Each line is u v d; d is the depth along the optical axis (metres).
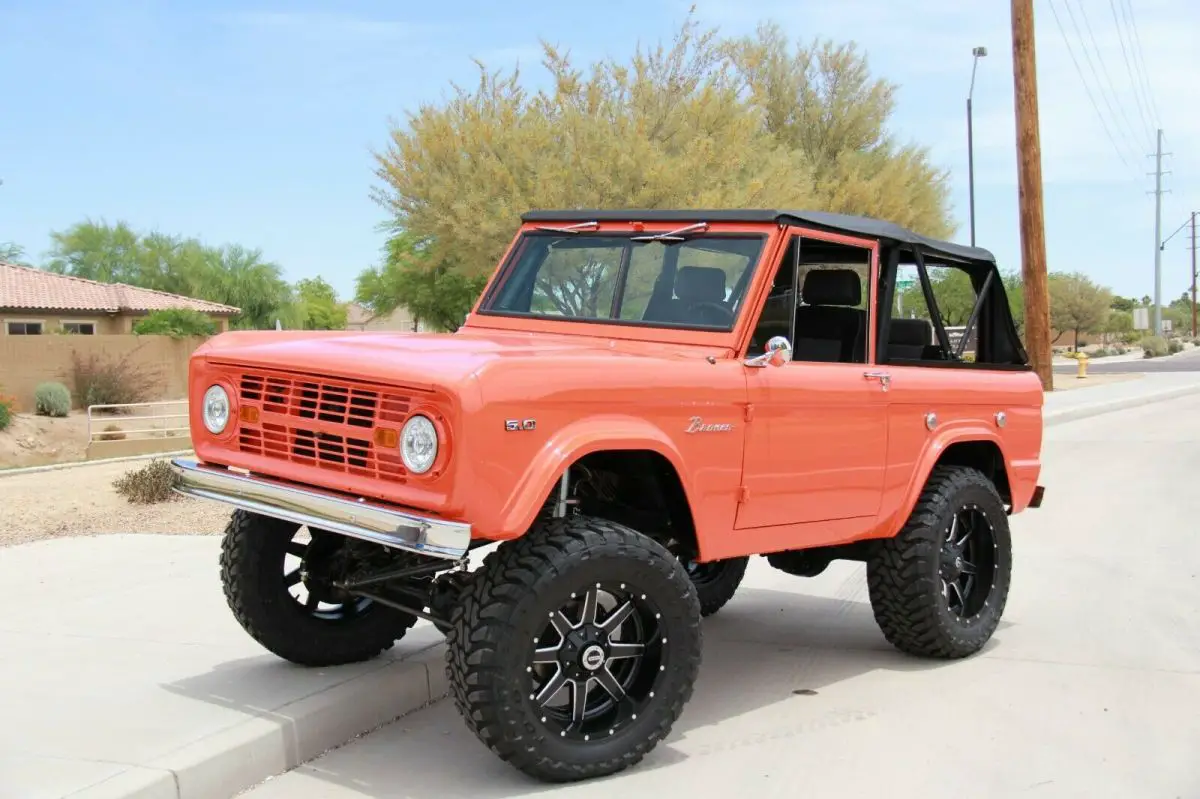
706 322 5.16
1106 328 98.38
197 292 53.38
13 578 7.41
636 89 23.77
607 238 5.74
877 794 4.30
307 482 4.43
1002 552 6.28
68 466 17.83
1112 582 7.92
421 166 22.97
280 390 4.61
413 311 38.62
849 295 5.64
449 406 3.93
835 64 33.06
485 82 23.58
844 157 31.69
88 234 57.06
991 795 4.29
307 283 87.50
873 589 5.93
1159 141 80.31
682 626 4.41
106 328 41.84
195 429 4.97
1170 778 4.45
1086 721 5.12
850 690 5.62
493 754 4.76
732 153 22.62
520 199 21.75
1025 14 23.72
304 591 6.54
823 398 5.21
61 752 4.23
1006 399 6.49
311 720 4.74
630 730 4.39
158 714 4.69
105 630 6.09
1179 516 10.59
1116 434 18.64
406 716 5.29
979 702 5.41
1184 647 6.31
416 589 4.93
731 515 4.88
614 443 4.29
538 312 5.84
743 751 4.77
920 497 5.94
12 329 39.00
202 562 7.90
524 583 4.06
